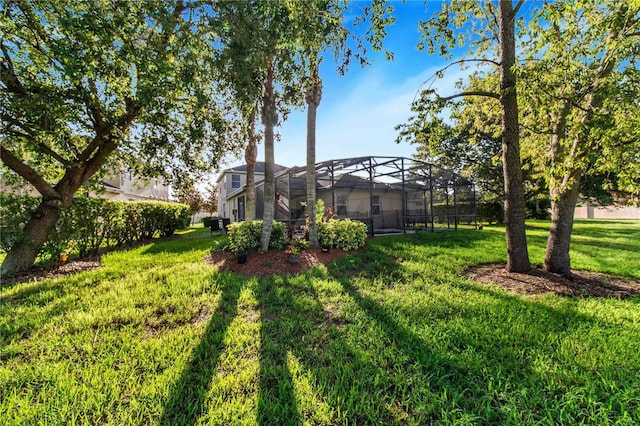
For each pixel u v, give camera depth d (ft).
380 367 6.99
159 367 7.10
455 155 60.75
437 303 11.21
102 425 5.27
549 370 6.67
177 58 12.83
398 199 55.01
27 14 14.60
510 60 15.28
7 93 15.80
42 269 17.57
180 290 12.94
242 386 6.33
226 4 11.15
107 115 18.75
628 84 10.16
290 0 10.93
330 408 5.63
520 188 15.84
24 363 7.33
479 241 27.63
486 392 6.02
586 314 10.05
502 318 9.84
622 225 47.96
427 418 5.35
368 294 12.37
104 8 12.73
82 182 20.48
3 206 16.65
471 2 16.20
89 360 7.41
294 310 10.73
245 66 12.25
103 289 13.26
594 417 5.22
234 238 21.13
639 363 6.90
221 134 24.61
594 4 11.11
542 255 20.92
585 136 11.64
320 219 24.79
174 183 26.66
